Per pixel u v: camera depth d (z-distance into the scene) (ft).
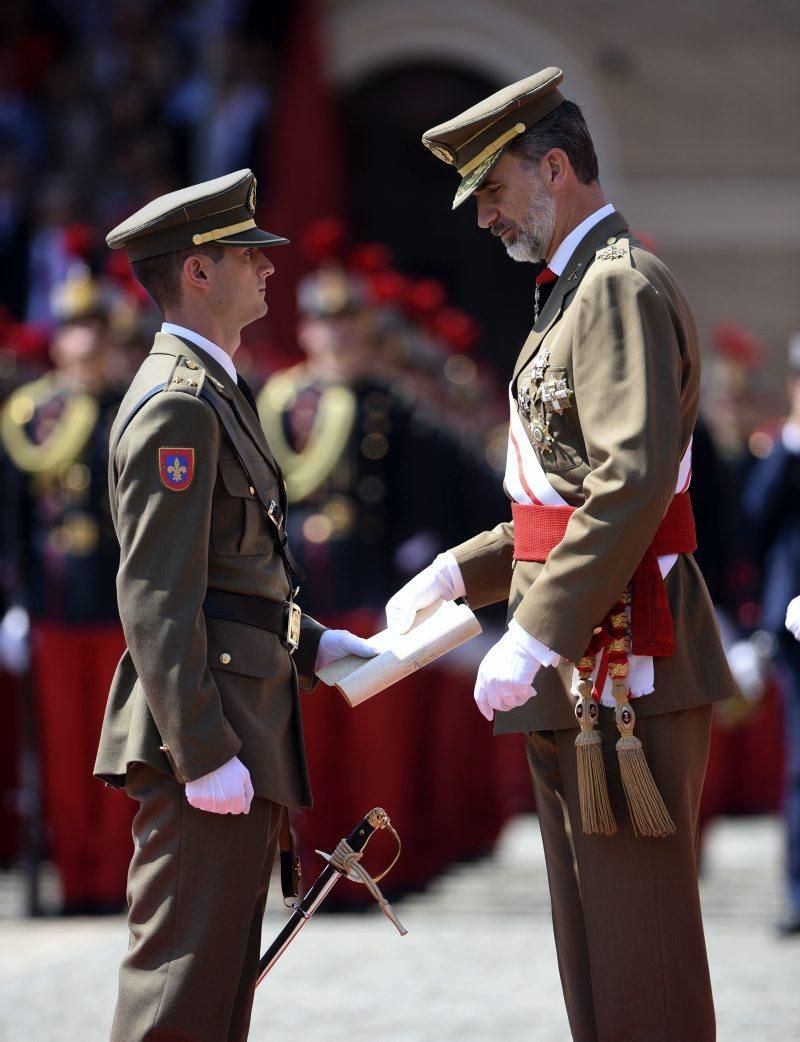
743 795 147.23
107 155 164.55
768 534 94.07
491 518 117.19
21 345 111.34
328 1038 65.16
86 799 97.45
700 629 50.24
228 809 47.42
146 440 48.21
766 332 200.75
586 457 49.57
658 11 200.85
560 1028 66.39
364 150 200.64
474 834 120.98
